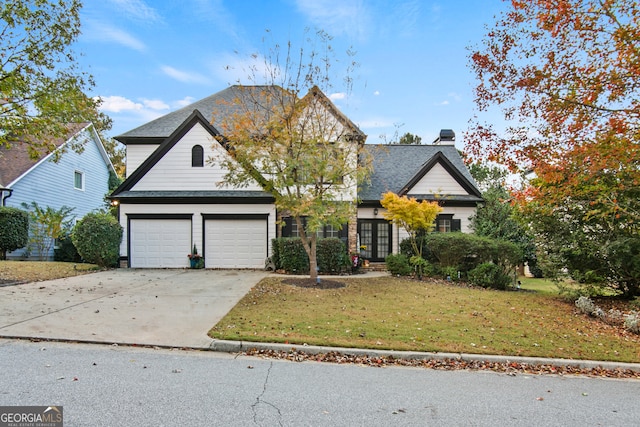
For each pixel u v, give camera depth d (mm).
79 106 11484
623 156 7355
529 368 5414
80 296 8805
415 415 3719
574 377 5137
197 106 18609
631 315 7805
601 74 7402
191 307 8031
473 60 8805
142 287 10375
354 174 10938
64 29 10805
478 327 7062
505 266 12922
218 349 5641
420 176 17297
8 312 7070
